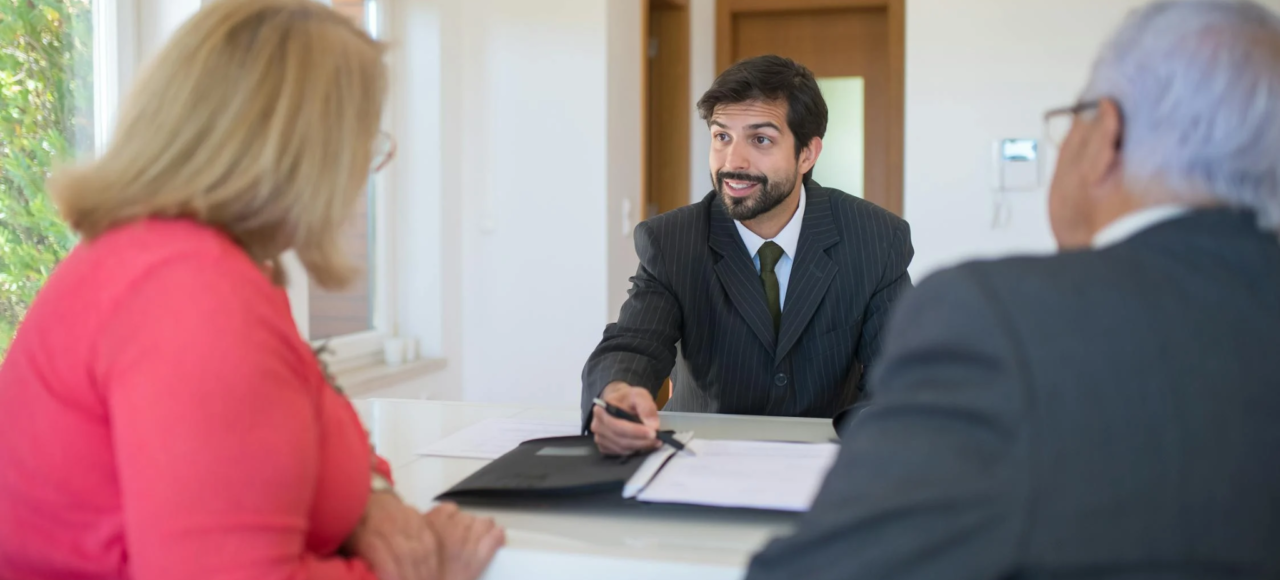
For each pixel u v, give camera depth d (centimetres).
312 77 87
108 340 79
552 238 356
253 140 84
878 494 58
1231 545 56
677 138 445
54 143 217
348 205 90
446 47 345
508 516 106
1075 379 57
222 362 77
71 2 221
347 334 326
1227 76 63
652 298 176
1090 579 55
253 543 76
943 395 60
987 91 363
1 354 204
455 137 356
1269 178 64
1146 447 56
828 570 59
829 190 189
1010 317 60
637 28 388
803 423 155
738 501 104
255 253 90
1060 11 355
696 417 160
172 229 83
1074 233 74
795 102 172
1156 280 61
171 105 84
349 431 96
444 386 354
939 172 369
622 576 92
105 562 82
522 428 152
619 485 111
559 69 352
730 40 480
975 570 55
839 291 177
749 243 182
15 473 82
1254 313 60
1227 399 57
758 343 177
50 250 216
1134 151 67
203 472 75
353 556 96
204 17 87
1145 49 67
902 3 452
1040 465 56
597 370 158
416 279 350
